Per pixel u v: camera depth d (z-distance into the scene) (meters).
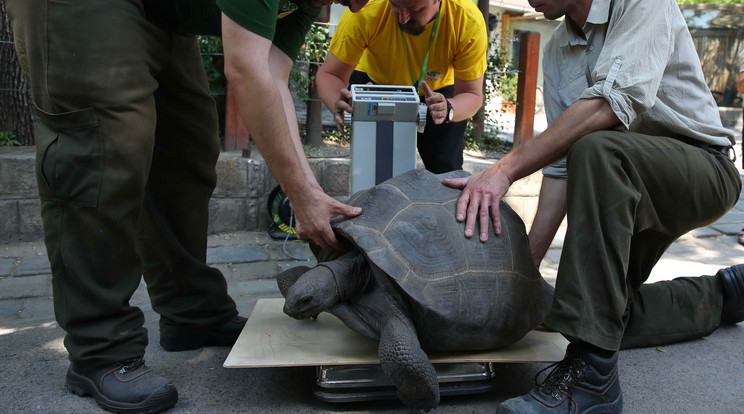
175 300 2.26
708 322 2.45
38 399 1.91
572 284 1.72
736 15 12.96
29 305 2.99
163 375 2.11
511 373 2.17
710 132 2.11
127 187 1.77
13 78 4.48
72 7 1.67
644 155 1.82
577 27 2.25
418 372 1.63
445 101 2.69
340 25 3.03
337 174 4.61
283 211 4.22
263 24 1.68
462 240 1.96
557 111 2.41
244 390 2.01
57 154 1.73
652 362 2.26
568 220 1.80
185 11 1.92
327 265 1.91
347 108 2.60
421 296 1.77
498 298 1.88
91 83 1.68
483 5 5.95
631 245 2.07
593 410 1.77
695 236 4.53
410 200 2.05
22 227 3.97
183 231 2.20
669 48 1.96
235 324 2.38
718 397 1.99
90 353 1.84
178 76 2.03
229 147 4.66
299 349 1.93
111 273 1.82
